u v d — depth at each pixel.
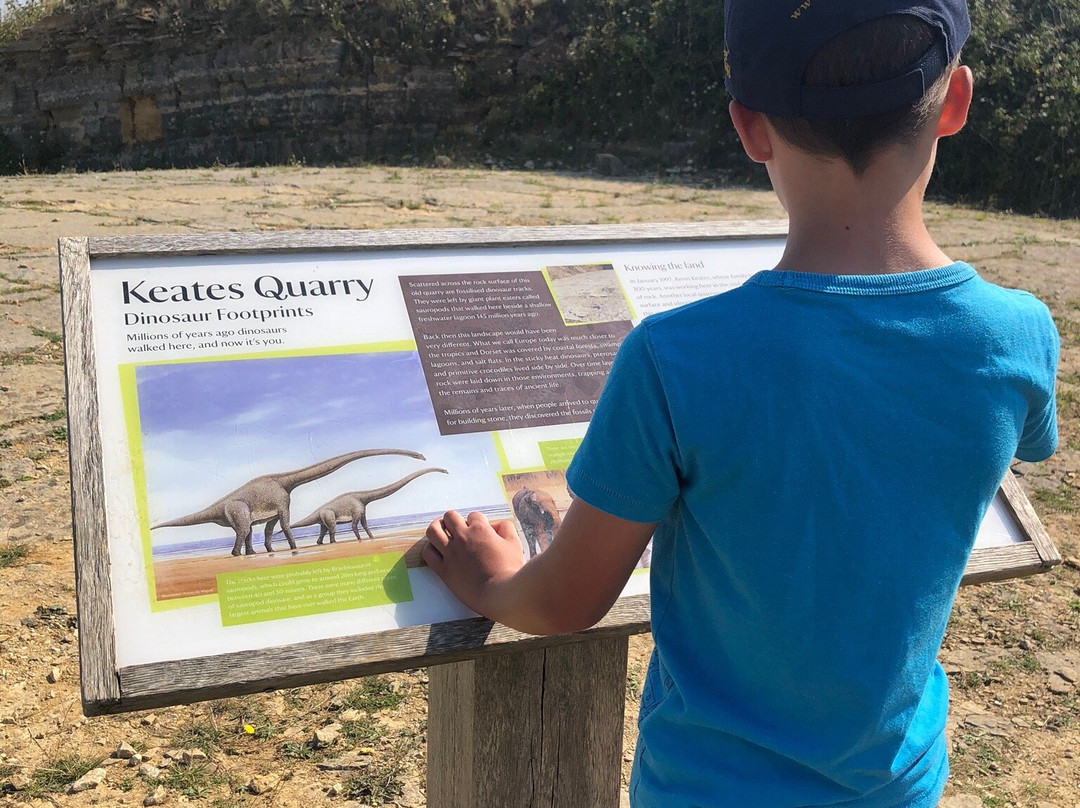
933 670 1.22
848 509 0.96
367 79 14.11
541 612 1.15
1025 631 3.32
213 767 2.60
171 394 1.46
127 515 1.36
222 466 1.42
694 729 1.10
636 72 13.19
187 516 1.37
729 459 0.97
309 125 14.38
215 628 1.30
